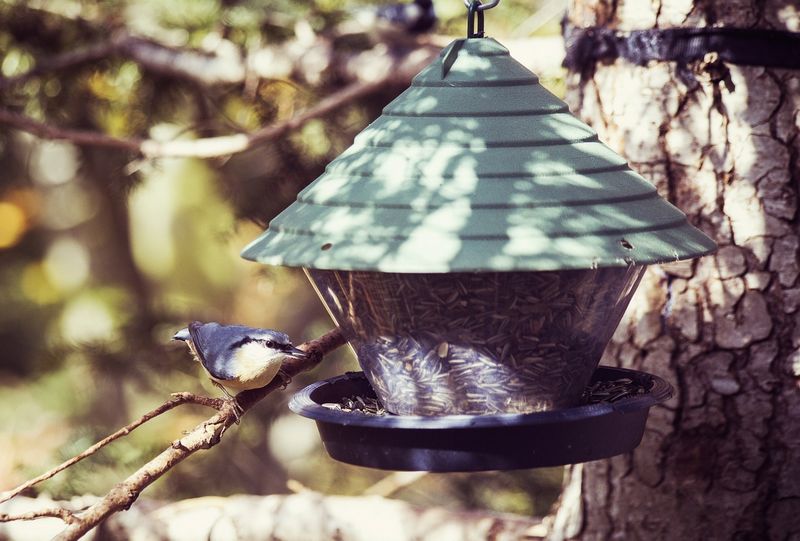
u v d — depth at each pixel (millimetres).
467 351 5980
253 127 13578
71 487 10875
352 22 13156
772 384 7820
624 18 8086
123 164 13430
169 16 13289
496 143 5762
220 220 15703
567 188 5602
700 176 7852
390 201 5570
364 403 6852
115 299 16719
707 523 7984
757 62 7707
